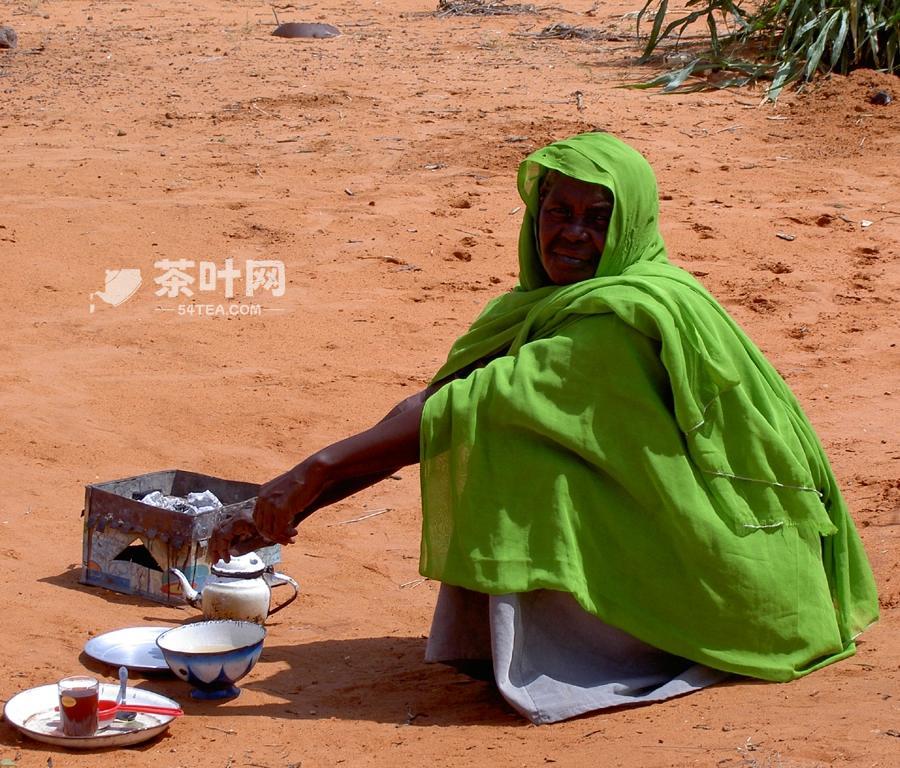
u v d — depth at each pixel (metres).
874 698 4.55
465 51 21.36
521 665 4.65
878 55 18.91
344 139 15.54
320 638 5.61
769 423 4.94
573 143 4.94
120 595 5.98
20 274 11.25
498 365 4.73
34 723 4.52
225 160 14.69
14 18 24.41
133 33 22.69
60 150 14.80
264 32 23.19
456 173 14.60
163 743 4.44
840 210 14.10
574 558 4.61
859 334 10.96
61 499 7.16
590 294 4.75
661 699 4.63
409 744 4.38
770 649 4.83
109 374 9.32
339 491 5.09
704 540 4.68
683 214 13.66
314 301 11.19
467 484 4.64
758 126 16.80
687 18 19.50
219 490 6.36
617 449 4.69
